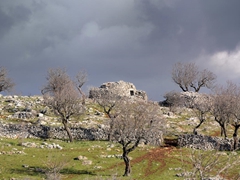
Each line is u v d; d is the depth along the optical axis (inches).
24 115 2935.5
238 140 2340.1
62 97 2536.9
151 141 2356.1
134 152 2199.8
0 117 2903.5
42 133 2561.5
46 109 3102.9
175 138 2630.4
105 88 3971.5
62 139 2541.8
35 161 1847.9
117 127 1748.3
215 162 642.8
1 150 1984.5
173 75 4621.1
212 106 2642.7
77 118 2866.6
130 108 1879.9
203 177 618.8
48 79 3718.0
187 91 4156.0
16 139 2396.7
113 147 2293.3
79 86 3954.2
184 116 3378.4
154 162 1975.9
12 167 1704.0
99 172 1737.2
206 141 2326.5
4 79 3713.1
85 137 2551.7
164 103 3969.0
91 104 3560.5
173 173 1766.7
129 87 4207.7
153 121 1812.3
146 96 4133.9
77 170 1754.4
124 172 1765.5
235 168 1690.5
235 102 2450.8
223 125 2512.3
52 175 1455.5
